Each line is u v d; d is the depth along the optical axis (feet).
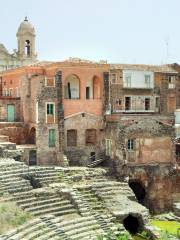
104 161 229.66
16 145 228.02
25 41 342.64
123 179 213.46
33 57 345.31
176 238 166.09
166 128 222.07
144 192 220.64
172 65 277.64
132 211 177.88
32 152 223.71
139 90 252.21
